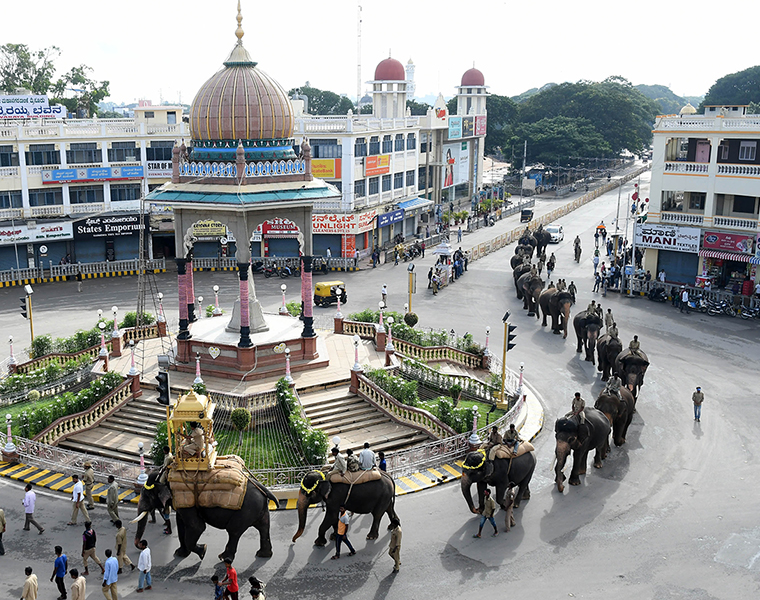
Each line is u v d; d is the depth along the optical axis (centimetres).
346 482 2159
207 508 2086
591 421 2606
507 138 12706
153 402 3080
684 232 5172
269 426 2962
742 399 3375
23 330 4409
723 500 2494
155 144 6306
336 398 3108
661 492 2550
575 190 11512
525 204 9744
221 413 2966
